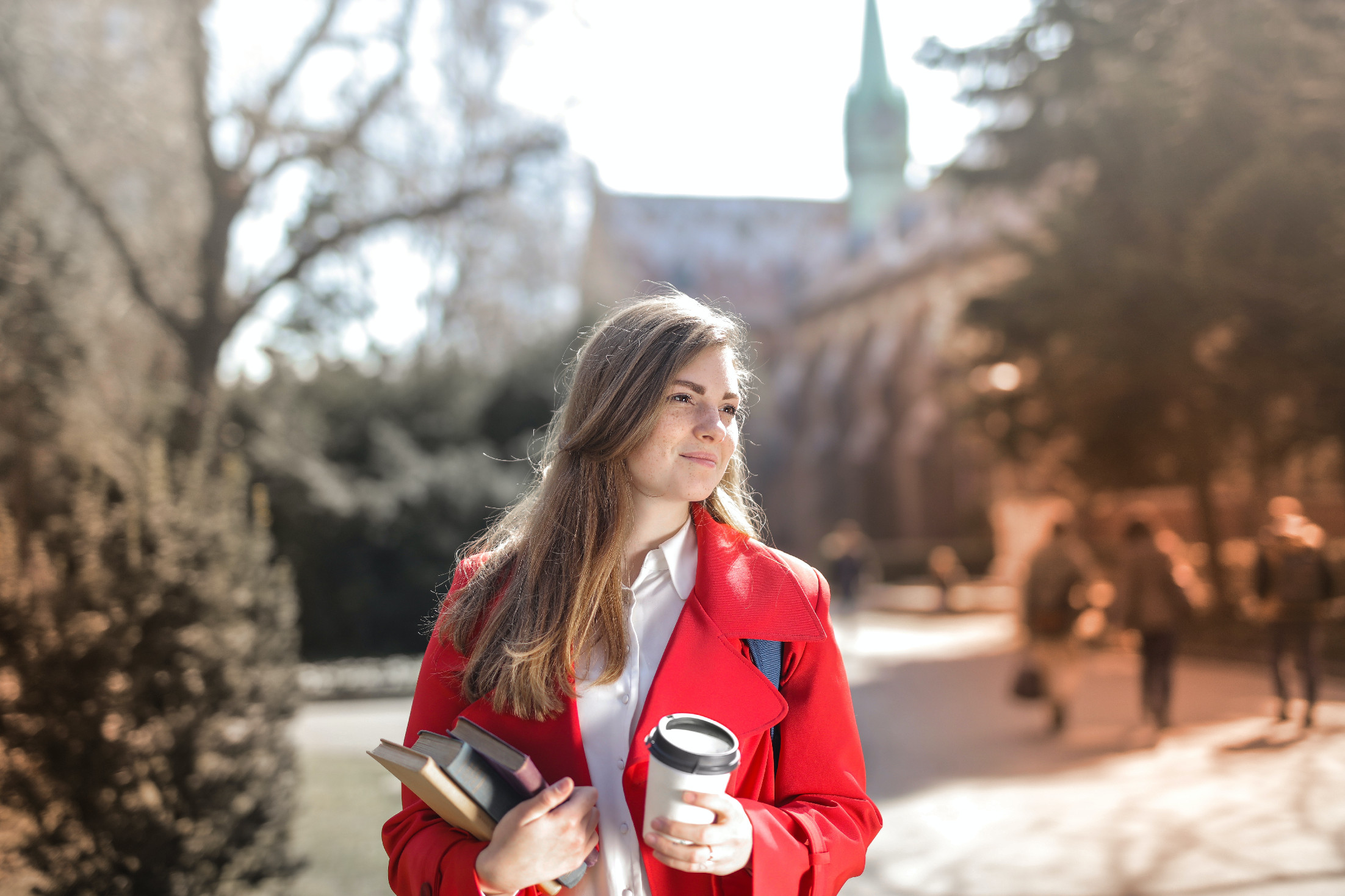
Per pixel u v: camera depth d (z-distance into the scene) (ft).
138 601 14.07
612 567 4.46
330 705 43.45
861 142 269.64
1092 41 48.78
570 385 4.99
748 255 256.73
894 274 184.65
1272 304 40.37
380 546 61.05
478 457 64.44
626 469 4.70
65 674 13.30
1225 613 52.54
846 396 199.11
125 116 33.58
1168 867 17.34
